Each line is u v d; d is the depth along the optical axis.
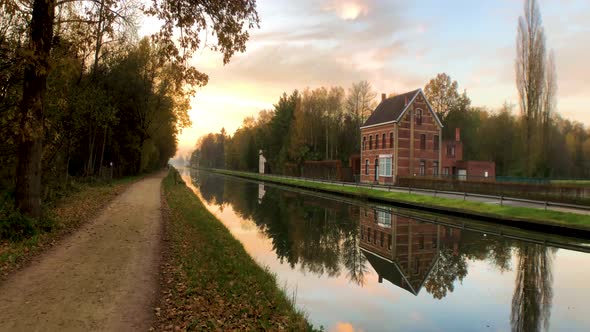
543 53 38.62
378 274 11.27
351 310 8.35
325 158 68.44
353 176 52.03
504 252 13.86
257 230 18.00
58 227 11.38
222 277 8.27
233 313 6.40
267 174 80.50
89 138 28.42
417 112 42.84
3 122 11.77
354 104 69.31
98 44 17.86
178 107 42.62
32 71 9.98
